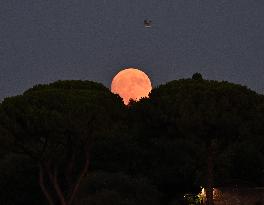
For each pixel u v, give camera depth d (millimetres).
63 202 153000
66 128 145000
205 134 152625
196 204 171625
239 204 154125
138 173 193750
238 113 153500
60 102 148875
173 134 163375
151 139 190125
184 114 150750
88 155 155125
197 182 180750
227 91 155000
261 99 159375
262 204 151375
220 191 158250
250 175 176625
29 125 144375
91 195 170625
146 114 164250
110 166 192500
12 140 145625
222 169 176375
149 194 176500
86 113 146875
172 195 190250
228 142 160250
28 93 153875
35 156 152500
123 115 160625
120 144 193625
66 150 162125
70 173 157125
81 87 170750
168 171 188125
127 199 169250
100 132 152250
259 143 170000
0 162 187875
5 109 147500
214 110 150250
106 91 168375
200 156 177000
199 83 161500
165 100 158625
